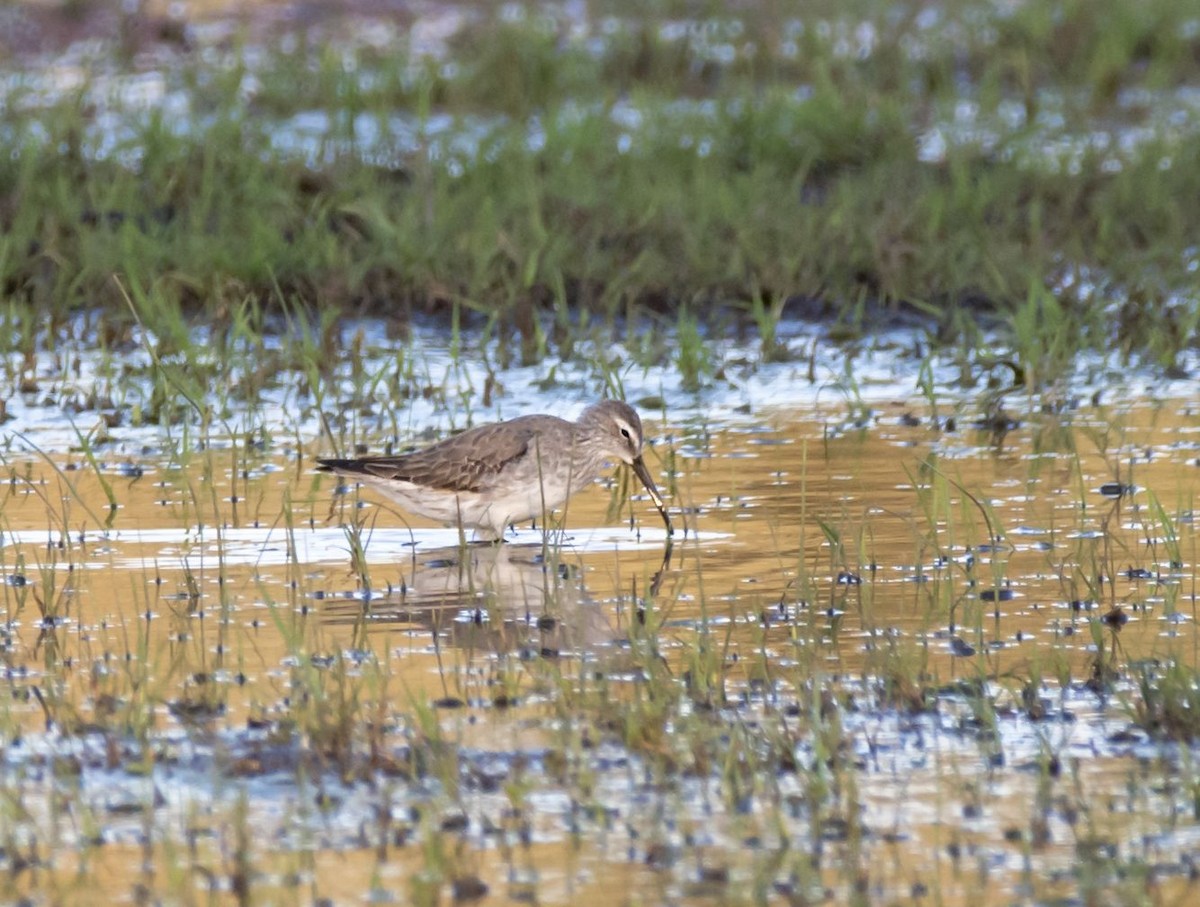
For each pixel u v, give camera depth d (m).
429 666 10.38
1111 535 12.70
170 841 8.16
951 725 9.46
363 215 21.30
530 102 28.86
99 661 10.45
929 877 7.86
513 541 13.27
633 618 10.93
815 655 10.33
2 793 8.55
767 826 8.35
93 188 22.36
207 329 19.20
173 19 35.53
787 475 14.62
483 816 8.41
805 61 31.17
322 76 28.77
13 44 33.81
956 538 12.81
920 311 20.19
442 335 19.45
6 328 18.39
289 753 9.10
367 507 14.09
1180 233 22.12
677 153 24.94
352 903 7.67
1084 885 7.67
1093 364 18.27
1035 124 26.77
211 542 12.99
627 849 8.14
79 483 14.49
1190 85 31.17
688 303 20.20
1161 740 9.23
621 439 13.69
